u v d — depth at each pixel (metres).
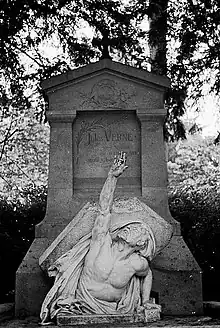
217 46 9.05
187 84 9.20
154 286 5.82
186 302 5.79
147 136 6.26
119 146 6.32
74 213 6.16
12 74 9.20
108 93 6.29
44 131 15.16
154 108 6.27
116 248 5.28
